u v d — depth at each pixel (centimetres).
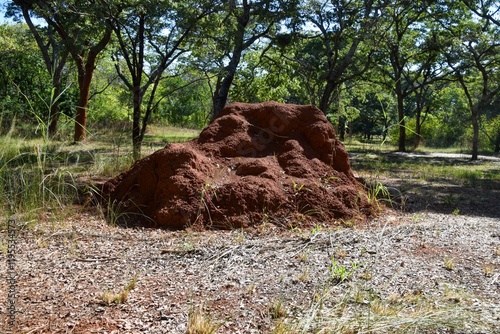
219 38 1811
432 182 1317
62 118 2528
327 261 477
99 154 1130
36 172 737
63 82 2842
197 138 795
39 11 1767
